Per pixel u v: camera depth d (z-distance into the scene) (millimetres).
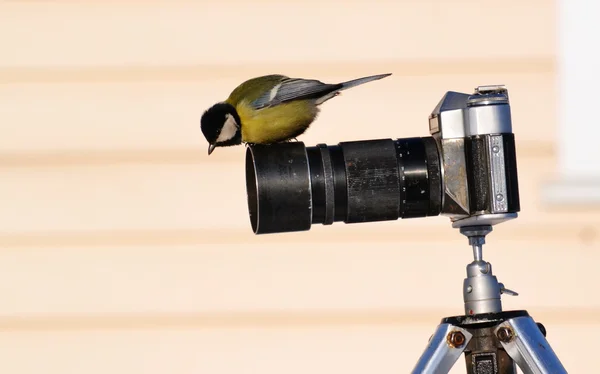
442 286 7605
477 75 7816
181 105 7789
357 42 7879
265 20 7887
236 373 7562
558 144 7711
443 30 7844
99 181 7691
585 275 7590
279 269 7641
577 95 7707
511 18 7809
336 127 7801
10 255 7605
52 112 7730
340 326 7594
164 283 7617
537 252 7629
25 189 7664
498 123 4652
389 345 7566
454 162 4742
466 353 4578
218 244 7652
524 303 7605
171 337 7578
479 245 4719
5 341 7527
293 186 4785
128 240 7645
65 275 7598
